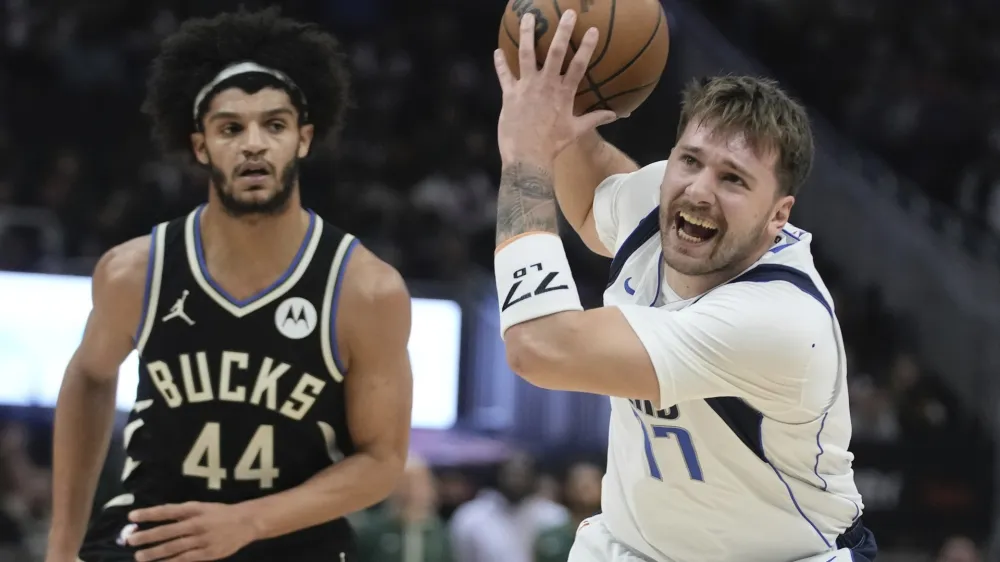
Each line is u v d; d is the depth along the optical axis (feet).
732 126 14.15
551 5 15.56
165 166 57.88
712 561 16.37
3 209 54.34
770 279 14.51
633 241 16.37
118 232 55.36
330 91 17.25
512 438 46.78
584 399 46.85
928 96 75.51
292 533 16.90
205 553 15.46
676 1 75.97
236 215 16.15
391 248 56.90
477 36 78.54
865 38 79.56
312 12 74.43
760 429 14.85
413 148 67.31
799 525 15.80
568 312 14.05
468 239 62.08
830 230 66.95
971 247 64.85
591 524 17.97
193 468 16.58
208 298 16.39
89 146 63.98
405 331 16.74
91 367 17.37
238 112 16.12
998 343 55.98
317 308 16.38
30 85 64.03
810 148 14.65
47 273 44.75
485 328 47.96
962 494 45.85
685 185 14.32
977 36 80.84
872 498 45.62
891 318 62.64
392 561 33.47
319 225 16.81
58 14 66.59
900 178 73.77
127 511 16.85
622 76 16.03
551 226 14.51
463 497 42.60
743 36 79.97
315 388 16.44
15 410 43.47
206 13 69.82
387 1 76.84
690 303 15.08
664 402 14.12
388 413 16.81
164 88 16.89
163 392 16.53
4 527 37.37
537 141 14.74
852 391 52.39
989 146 72.02
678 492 15.78
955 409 57.82
